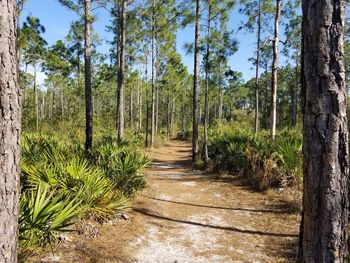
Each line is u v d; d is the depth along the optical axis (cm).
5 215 172
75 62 2656
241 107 6241
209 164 1270
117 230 529
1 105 170
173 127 4350
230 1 1314
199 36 1310
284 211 670
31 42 2133
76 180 496
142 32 1783
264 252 478
